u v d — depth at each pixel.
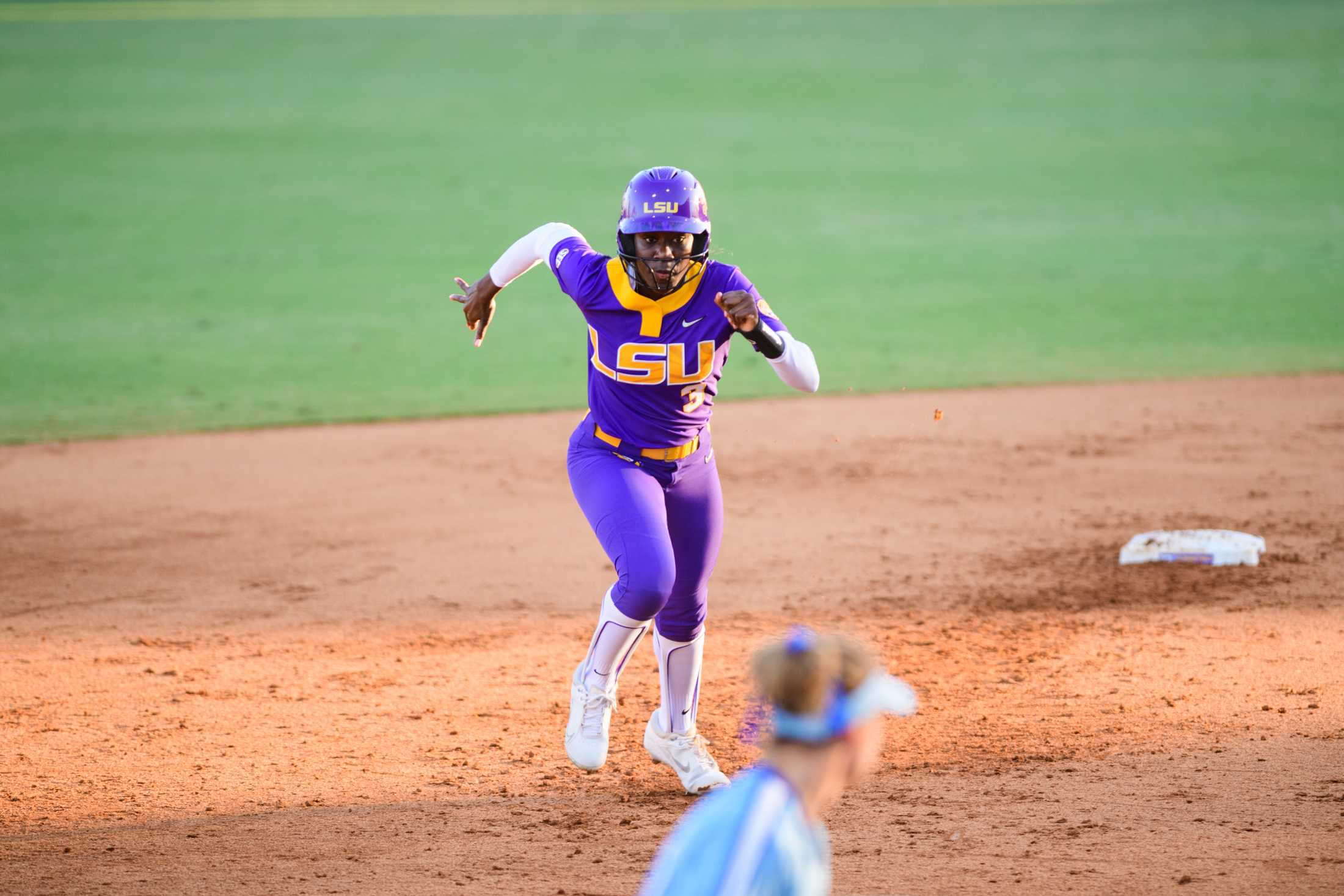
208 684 26.22
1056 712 23.59
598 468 19.39
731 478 42.50
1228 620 28.83
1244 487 39.91
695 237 18.44
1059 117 126.25
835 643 9.39
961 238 82.88
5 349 59.22
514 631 29.72
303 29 189.25
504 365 57.44
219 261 77.12
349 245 81.38
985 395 52.00
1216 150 110.38
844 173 103.75
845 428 48.00
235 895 16.55
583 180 101.31
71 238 82.75
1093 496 39.62
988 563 33.91
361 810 19.83
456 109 133.62
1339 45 163.00
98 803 20.16
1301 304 66.38
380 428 48.38
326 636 29.34
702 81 149.00
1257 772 19.98
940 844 17.66
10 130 120.50
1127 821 18.20
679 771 20.64
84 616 30.62
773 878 8.77
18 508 39.19
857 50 168.75
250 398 52.16
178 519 38.31
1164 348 58.81
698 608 20.20
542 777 21.39
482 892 16.53
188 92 142.12
